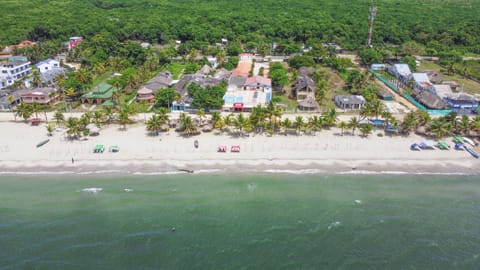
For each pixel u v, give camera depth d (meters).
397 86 180.38
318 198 92.56
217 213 87.00
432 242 78.31
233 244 77.56
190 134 125.88
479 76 194.50
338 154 113.06
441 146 116.56
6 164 107.56
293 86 180.50
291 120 137.38
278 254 75.00
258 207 89.12
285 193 94.50
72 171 104.44
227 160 109.69
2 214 86.19
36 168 105.81
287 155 112.44
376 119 133.12
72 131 119.69
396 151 115.06
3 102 149.88
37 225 82.69
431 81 185.12
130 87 174.62
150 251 75.38
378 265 72.25
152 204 90.00
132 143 119.50
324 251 75.81
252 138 122.94
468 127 121.81
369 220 84.88
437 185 98.44
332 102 158.88
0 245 76.69
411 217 86.00
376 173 103.69
